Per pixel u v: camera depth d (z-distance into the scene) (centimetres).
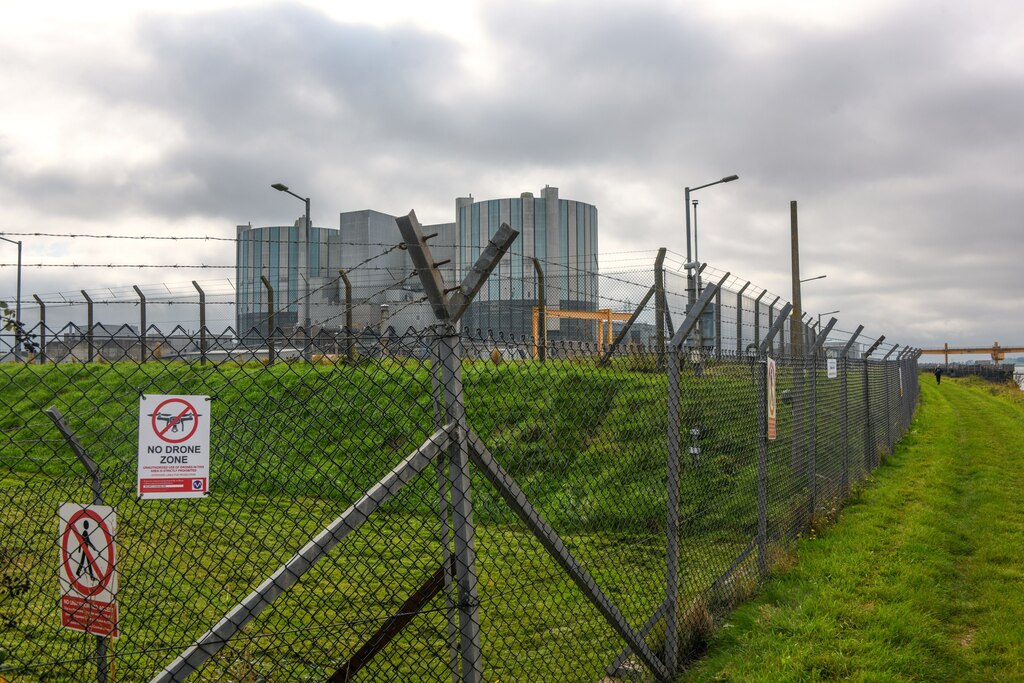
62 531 311
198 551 624
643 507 543
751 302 1458
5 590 443
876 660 468
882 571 659
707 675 462
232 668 444
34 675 412
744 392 667
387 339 313
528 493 509
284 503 612
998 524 855
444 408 307
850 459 1117
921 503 981
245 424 416
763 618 551
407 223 298
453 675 308
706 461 589
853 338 1152
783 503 745
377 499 281
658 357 536
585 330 1107
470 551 306
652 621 464
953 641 521
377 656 468
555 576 613
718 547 599
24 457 400
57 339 270
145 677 434
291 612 545
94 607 303
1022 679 458
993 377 5916
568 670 452
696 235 2572
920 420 2328
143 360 274
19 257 1897
